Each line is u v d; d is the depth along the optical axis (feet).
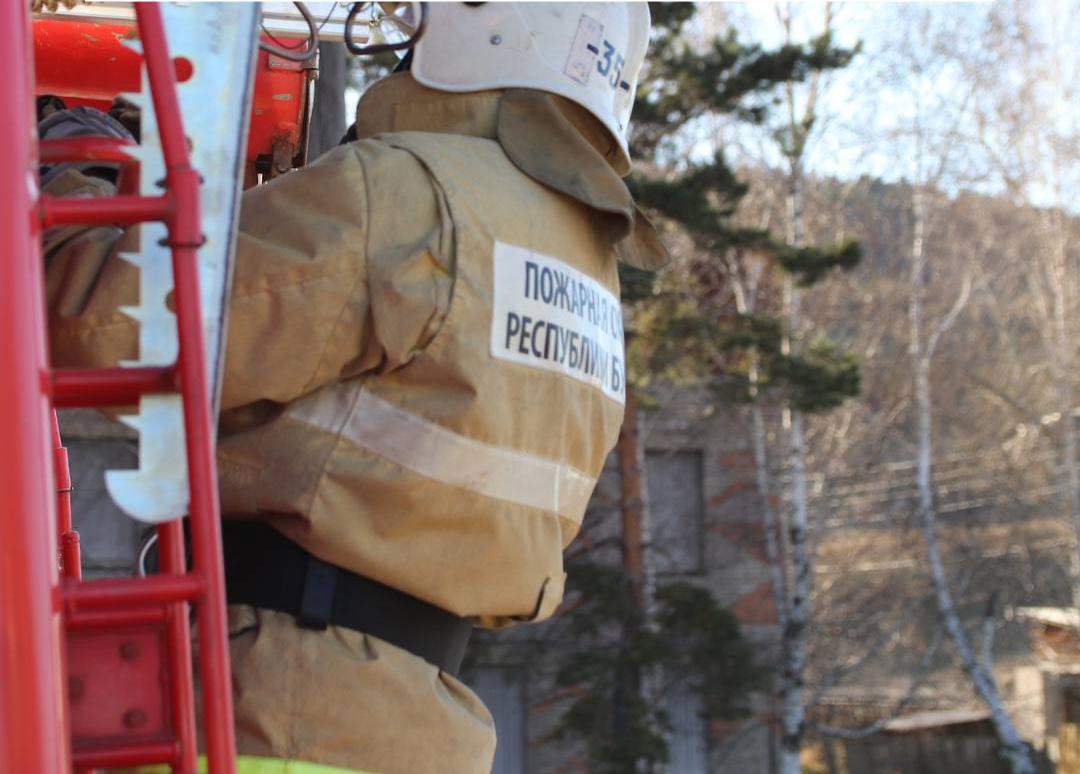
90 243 5.79
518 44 6.93
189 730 4.62
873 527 77.66
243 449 6.10
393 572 6.07
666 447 64.18
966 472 77.36
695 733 62.39
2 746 4.01
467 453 6.12
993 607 73.97
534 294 6.48
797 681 61.67
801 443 62.85
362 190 6.08
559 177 6.75
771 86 51.49
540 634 54.60
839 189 76.33
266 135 9.47
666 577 63.77
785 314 66.49
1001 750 70.38
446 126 6.91
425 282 6.05
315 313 5.90
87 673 4.64
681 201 49.96
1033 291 82.69
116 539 45.37
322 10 8.97
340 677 5.96
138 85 8.88
